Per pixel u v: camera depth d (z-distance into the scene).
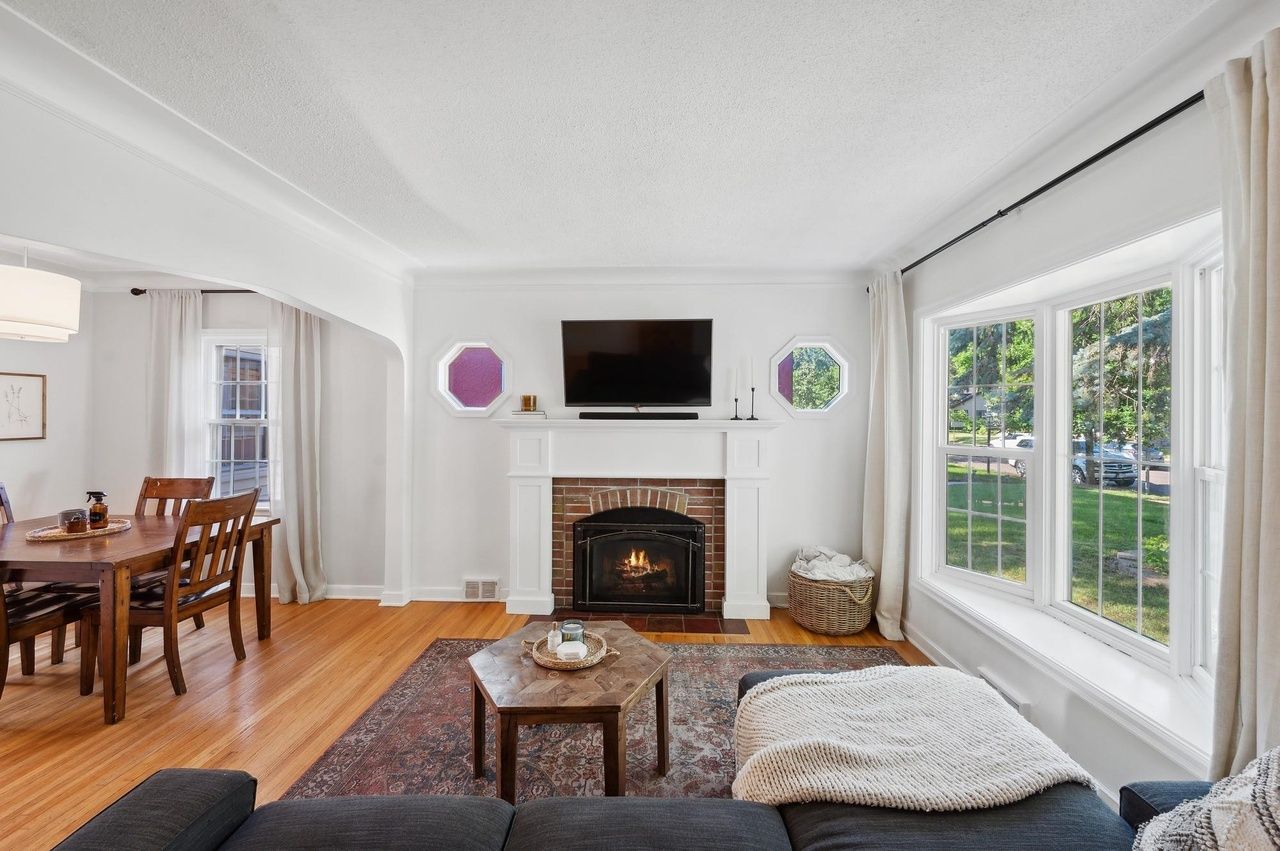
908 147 2.03
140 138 1.90
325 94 1.70
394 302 3.73
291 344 3.92
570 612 3.77
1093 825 1.12
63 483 3.97
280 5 1.32
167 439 3.97
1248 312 1.26
